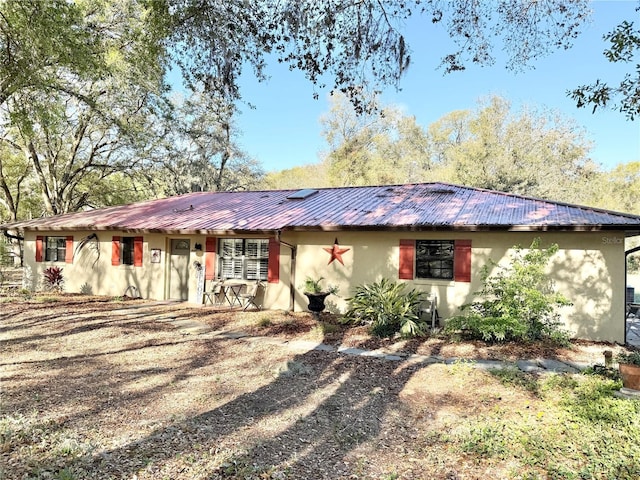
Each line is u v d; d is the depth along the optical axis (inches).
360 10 229.3
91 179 961.5
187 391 211.3
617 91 237.5
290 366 251.9
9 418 166.7
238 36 255.1
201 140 1023.0
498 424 171.3
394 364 263.9
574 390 208.5
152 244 527.2
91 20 436.1
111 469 131.3
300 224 413.7
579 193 1087.0
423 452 150.8
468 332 339.6
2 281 677.9
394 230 378.6
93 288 565.0
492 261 344.8
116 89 628.1
